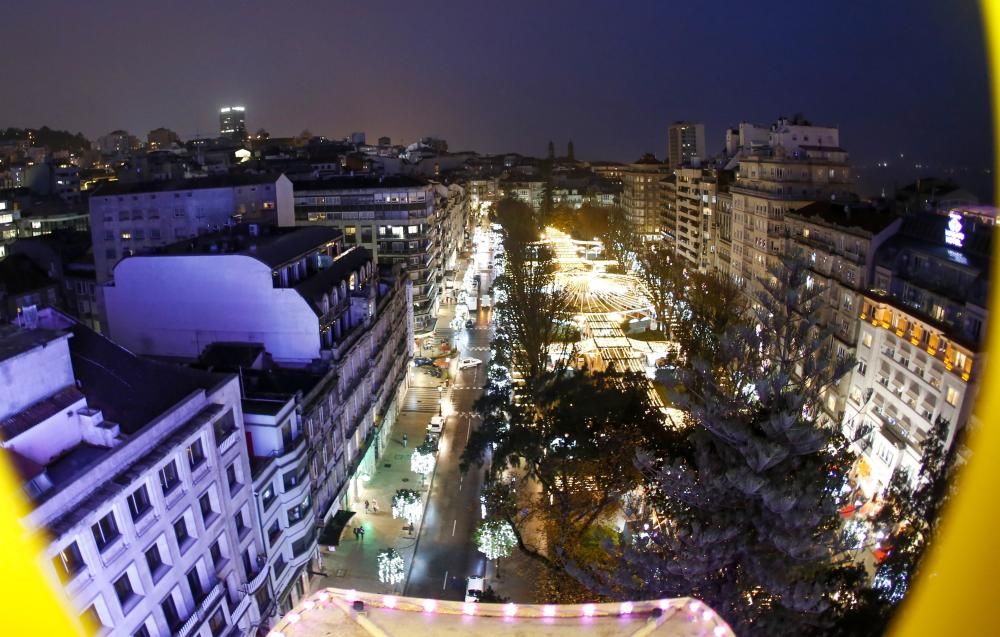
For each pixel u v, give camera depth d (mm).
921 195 96312
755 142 143375
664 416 51938
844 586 31359
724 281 104938
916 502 39969
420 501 59188
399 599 13570
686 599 13531
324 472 54875
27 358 31516
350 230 112438
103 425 33562
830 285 79938
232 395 41344
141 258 57125
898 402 64375
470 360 103062
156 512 33688
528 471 54281
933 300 61969
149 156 180750
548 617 13109
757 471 26234
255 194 88938
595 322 110812
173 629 34969
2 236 130125
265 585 45188
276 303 56656
